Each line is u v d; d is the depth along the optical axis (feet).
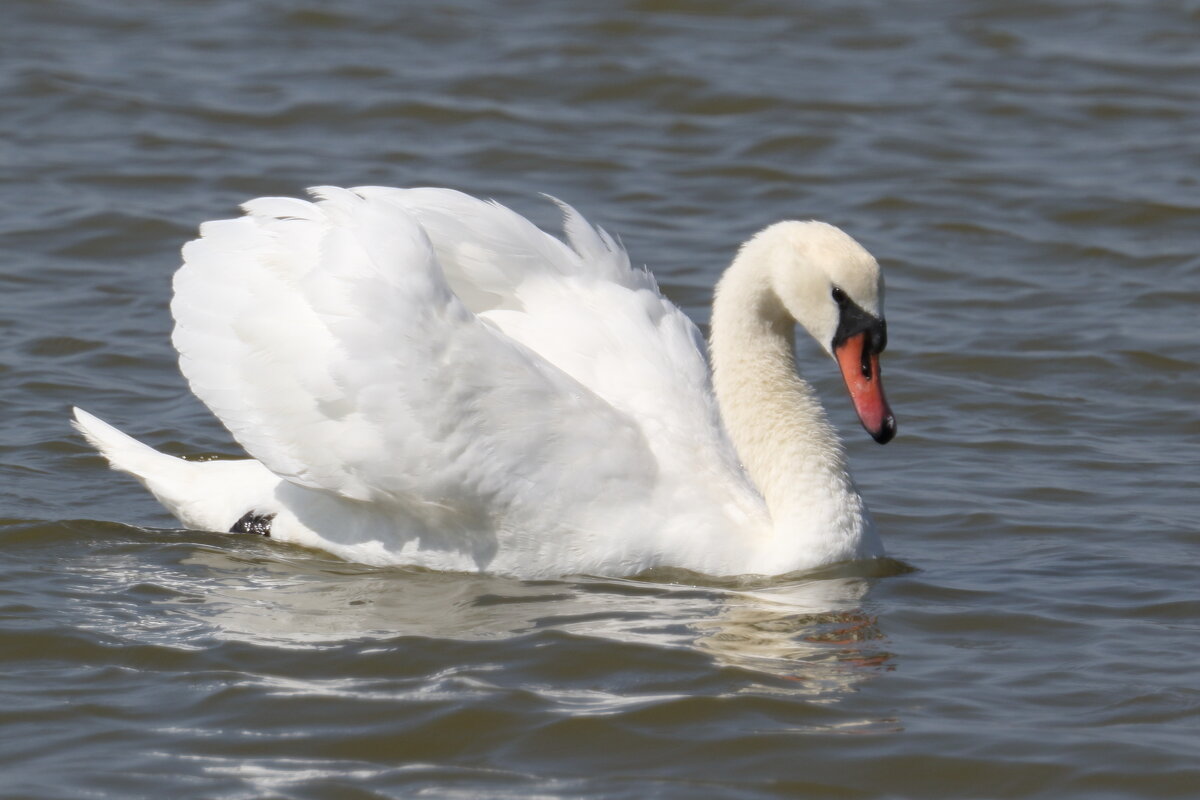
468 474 43.16
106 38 99.25
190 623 39.93
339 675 37.04
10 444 52.80
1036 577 44.27
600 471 43.73
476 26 102.89
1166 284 71.92
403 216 44.29
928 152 87.15
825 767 33.27
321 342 43.42
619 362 46.09
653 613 41.11
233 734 34.24
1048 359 63.57
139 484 50.96
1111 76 98.37
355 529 45.55
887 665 38.04
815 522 44.52
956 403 59.52
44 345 61.36
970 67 99.35
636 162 85.10
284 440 43.98
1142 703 35.99
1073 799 32.19
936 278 72.69
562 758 33.50
